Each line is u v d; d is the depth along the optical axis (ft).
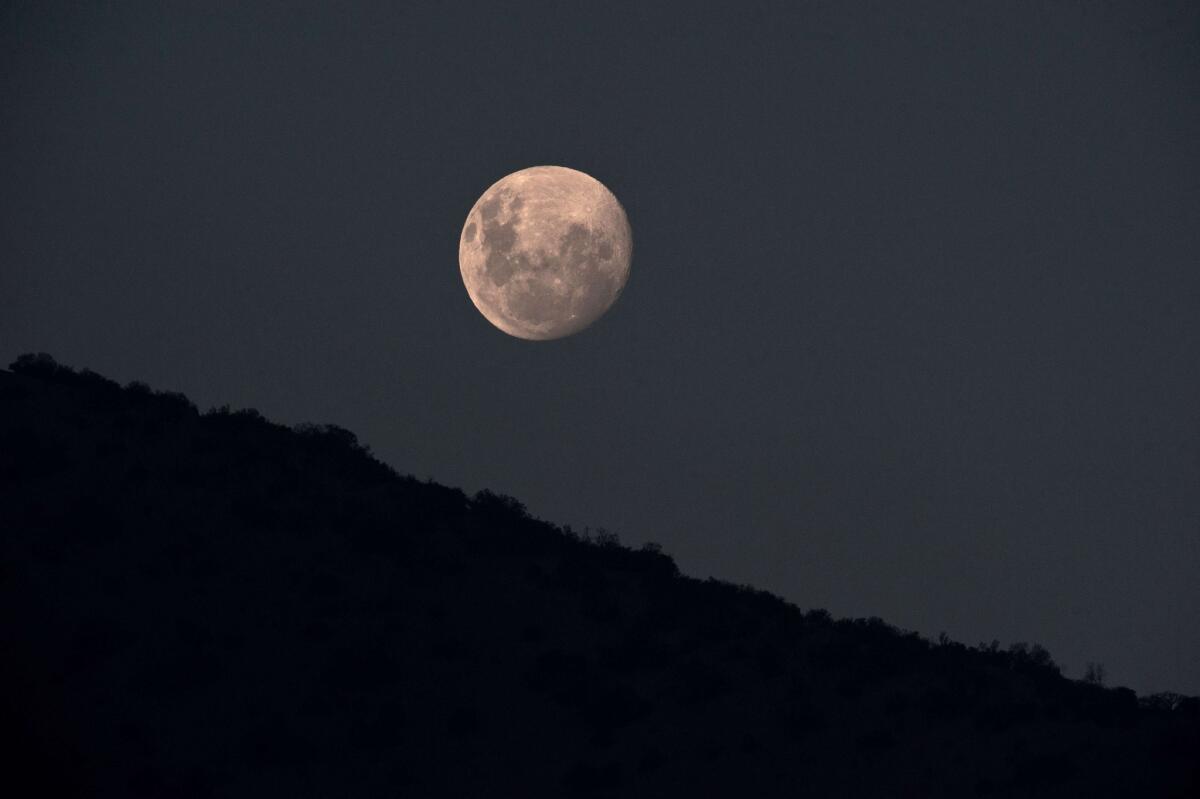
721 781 567.18
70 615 610.24
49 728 533.96
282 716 574.56
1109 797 555.69
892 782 574.97
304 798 525.75
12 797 486.79
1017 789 566.36
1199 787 558.15
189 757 539.70
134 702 565.12
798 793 562.25
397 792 539.70
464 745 576.61
